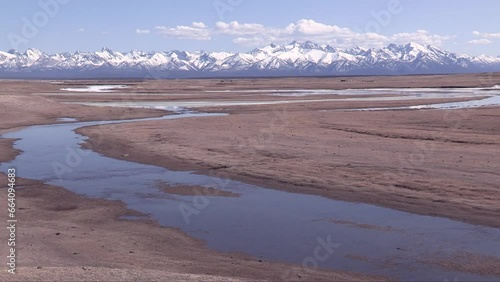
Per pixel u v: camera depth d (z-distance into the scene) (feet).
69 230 49.06
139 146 97.09
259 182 68.44
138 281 31.32
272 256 41.65
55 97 243.60
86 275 32.27
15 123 142.41
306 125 121.80
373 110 162.61
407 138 98.73
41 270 33.60
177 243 45.32
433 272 37.81
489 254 41.11
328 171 71.26
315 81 526.57
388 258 40.70
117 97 247.70
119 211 56.44
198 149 91.45
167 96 256.93
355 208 55.52
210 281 32.42
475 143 90.38
